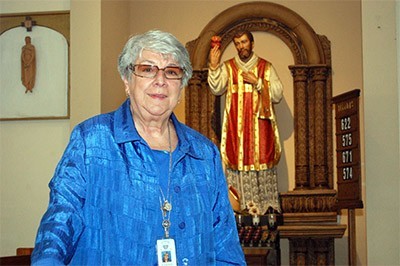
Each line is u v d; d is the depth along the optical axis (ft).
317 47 29.76
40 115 27.07
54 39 27.25
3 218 26.99
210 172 8.96
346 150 23.66
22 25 27.35
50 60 27.20
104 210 8.13
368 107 23.76
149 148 8.50
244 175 27.14
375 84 23.79
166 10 31.45
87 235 8.03
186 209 8.52
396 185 23.41
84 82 26.09
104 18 26.81
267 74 27.27
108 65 27.22
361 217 28.94
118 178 8.25
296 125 29.35
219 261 8.91
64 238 7.48
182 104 30.58
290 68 29.45
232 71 27.37
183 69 8.67
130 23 31.50
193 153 8.84
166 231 8.30
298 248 27.76
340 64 29.94
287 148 29.78
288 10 30.07
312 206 27.86
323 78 29.55
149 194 8.32
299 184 28.96
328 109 29.71
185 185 8.64
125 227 8.14
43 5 27.37
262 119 27.20
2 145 27.22
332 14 30.27
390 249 23.29
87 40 26.22
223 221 8.99
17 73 27.32
